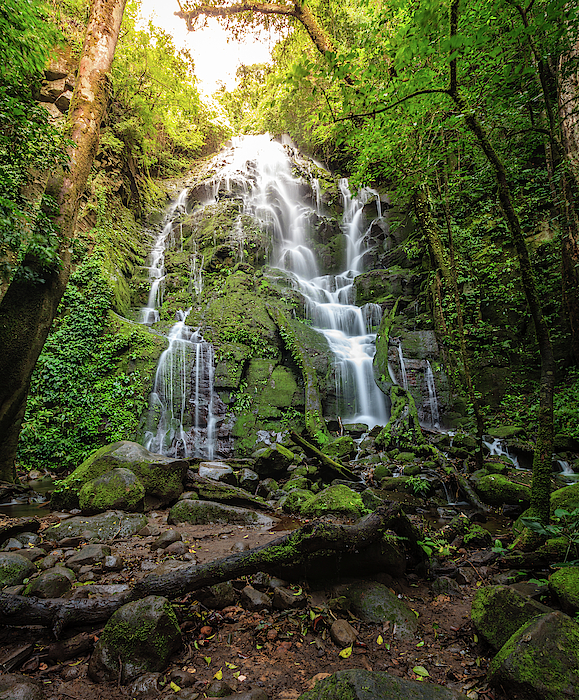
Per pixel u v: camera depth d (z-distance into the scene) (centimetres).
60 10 1405
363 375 1270
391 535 420
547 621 226
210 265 1622
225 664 251
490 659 253
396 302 1449
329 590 328
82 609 270
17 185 658
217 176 2144
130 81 1557
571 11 445
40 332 736
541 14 378
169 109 1842
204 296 1468
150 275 1554
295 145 2491
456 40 350
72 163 795
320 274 1914
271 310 1366
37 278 712
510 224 410
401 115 585
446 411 1153
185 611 298
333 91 720
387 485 736
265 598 315
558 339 1114
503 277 1237
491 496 659
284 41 1274
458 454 869
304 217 2025
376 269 1711
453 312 1265
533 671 204
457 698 193
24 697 209
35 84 683
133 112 1678
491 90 529
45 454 945
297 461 862
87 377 1057
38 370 1022
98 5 923
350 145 661
